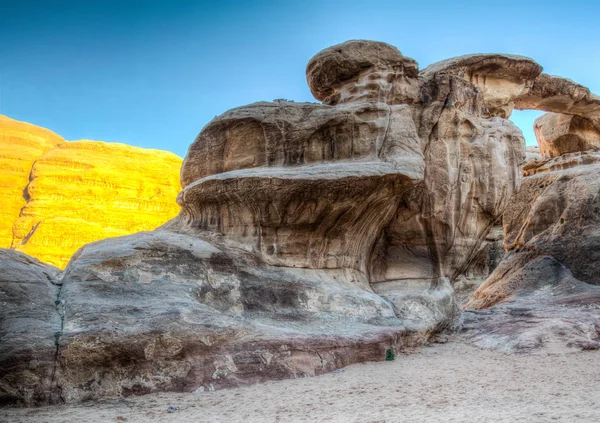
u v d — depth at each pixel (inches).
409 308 457.7
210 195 430.0
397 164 428.5
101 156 2731.3
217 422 228.2
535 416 206.2
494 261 986.7
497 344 421.4
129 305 313.9
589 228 644.7
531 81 626.8
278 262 414.9
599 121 764.6
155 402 269.3
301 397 274.1
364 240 470.0
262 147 450.6
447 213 494.6
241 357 314.8
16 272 333.4
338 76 511.8
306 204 414.3
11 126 2800.2
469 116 519.2
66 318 296.8
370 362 372.8
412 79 513.7
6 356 264.8
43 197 2448.3
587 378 295.7
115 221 2519.7
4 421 233.9
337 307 402.0
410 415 224.1
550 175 765.3
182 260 370.6
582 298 550.0
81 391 273.1
